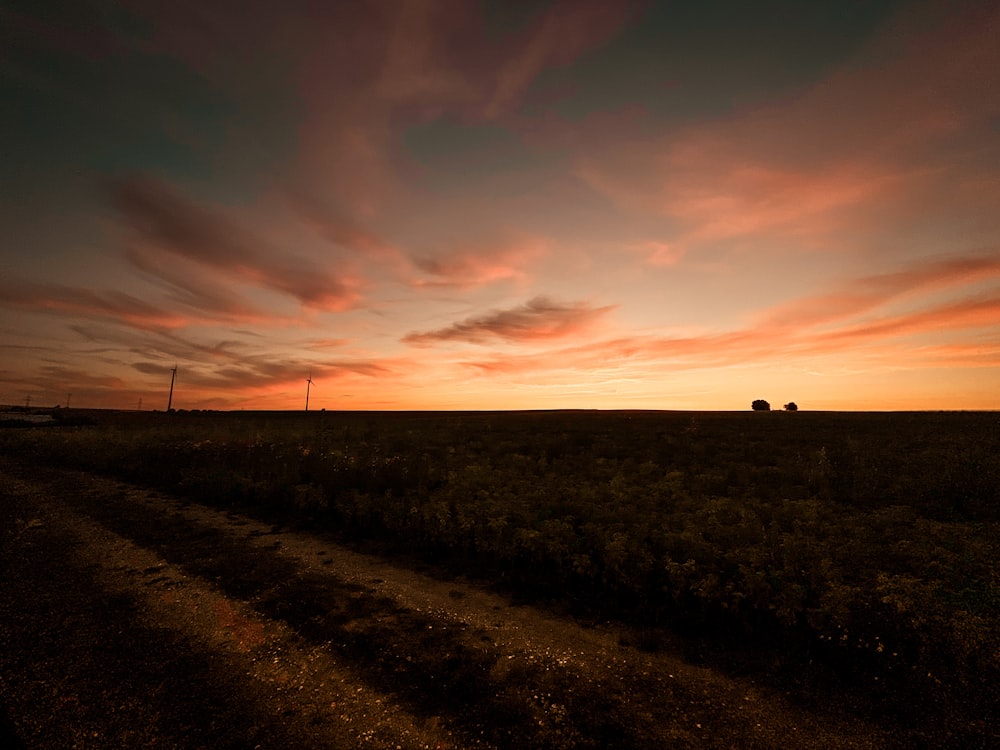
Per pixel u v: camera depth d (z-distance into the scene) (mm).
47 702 5281
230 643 6691
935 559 7492
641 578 7840
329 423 43688
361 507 12219
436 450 23438
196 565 9758
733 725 5043
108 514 13898
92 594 8234
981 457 15023
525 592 8570
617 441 26641
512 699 5504
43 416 62094
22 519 13148
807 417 42469
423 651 6555
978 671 5348
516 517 10492
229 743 4723
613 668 6176
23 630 6867
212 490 16016
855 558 7488
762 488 13977
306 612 7680
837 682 5688
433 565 10047
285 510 14164
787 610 6371
